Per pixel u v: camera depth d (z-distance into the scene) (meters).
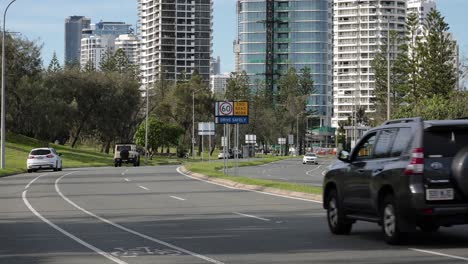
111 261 12.91
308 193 28.91
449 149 13.84
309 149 167.88
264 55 191.00
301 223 19.17
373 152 15.48
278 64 191.12
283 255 13.44
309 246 14.66
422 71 79.88
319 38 189.38
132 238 16.22
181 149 116.19
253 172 58.03
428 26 79.56
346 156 16.25
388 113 54.44
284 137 151.62
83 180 42.12
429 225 15.52
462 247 14.25
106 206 24.89
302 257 13.16
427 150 13.75
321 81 188.88
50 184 38.00
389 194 14.41
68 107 93.75
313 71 189.00
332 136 185.50
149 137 101.62
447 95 75.31
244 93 140.88
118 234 16.98
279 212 22.38
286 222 19.44
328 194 17.22
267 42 191.00
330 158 126.06
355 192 15.71
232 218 20.62
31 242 15.62
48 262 12.83
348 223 16.53
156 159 99.81
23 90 90.19
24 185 37.16
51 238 16.31
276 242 15.35
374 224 18.92
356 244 14.89
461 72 68.38
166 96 123.94
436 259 12.69
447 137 13.91
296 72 164.12
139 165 76.81
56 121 92.06
